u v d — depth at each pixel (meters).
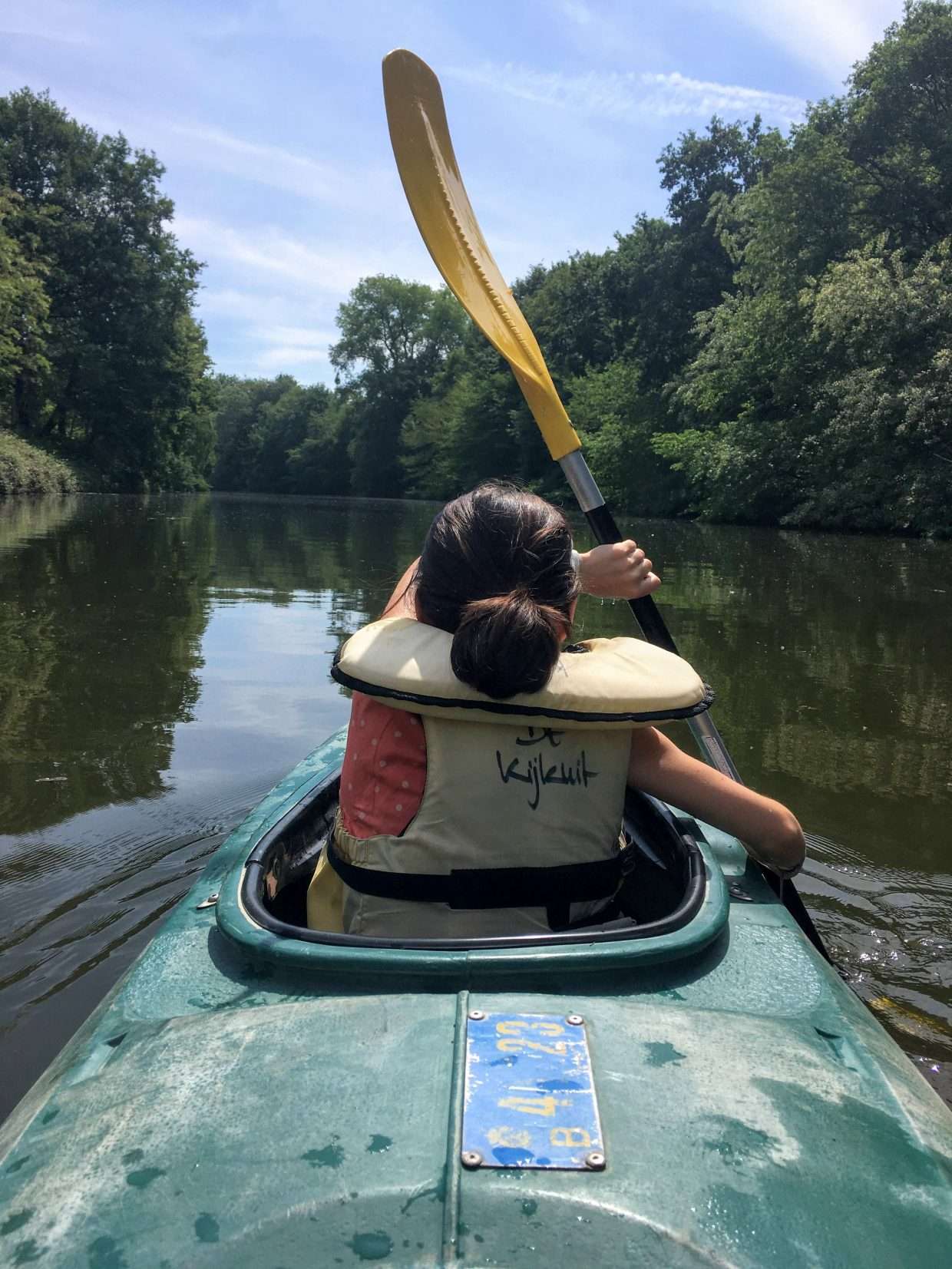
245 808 3.05
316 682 4.65
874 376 15.59
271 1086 0.93
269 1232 0.77
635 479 24.47
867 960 2.30
